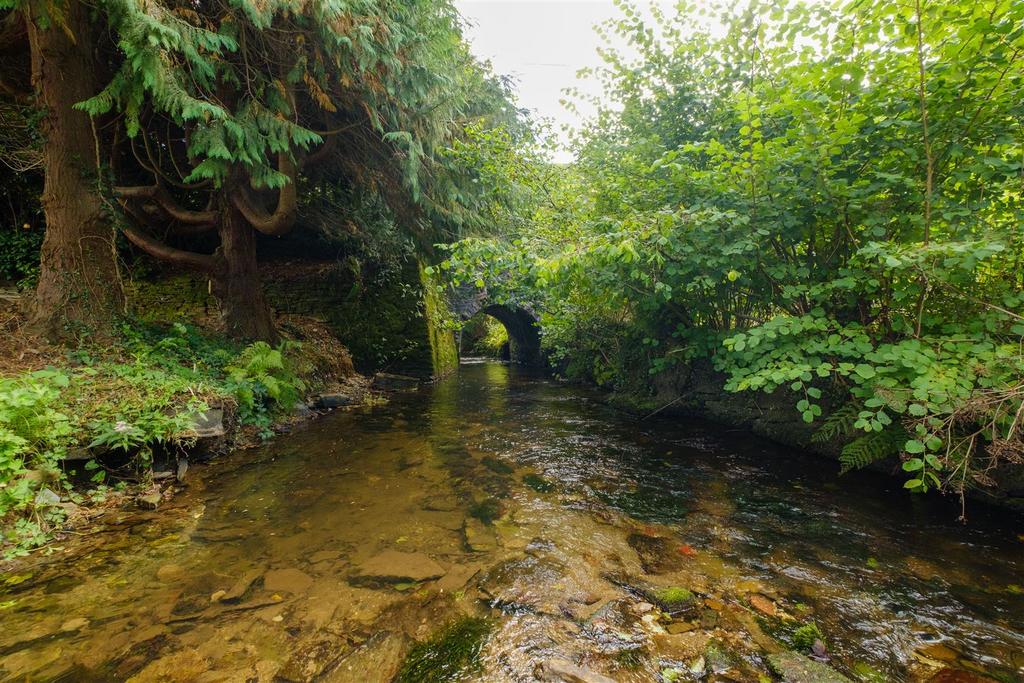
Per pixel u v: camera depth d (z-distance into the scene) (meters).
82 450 3.62
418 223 9.32
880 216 3.62
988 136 3.33
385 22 5.59
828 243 4.42
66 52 5.30
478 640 2.05
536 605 2.33
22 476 3.13
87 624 2.12
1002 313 3.16
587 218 6.43
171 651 1.94
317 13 4.96
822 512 3.59
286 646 1.99
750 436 6.12
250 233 8.26
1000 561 2.79
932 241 3.34
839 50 3.66
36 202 9.22
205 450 4.84
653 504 3.77
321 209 10.79
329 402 8.14
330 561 2.77
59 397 3.97
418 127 7.25
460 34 7.43
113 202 6.08
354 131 7.61
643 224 4.62
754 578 2.60
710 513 3.58
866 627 2.15
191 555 2.83
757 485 4.24
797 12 3.73
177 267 10.85
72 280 5.52
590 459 5.11
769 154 3.76
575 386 11.87
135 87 4.57
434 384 12.04
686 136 6.10
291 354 8.72
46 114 5.41
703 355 5.72
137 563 2.71
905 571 2.67
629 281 5.71
